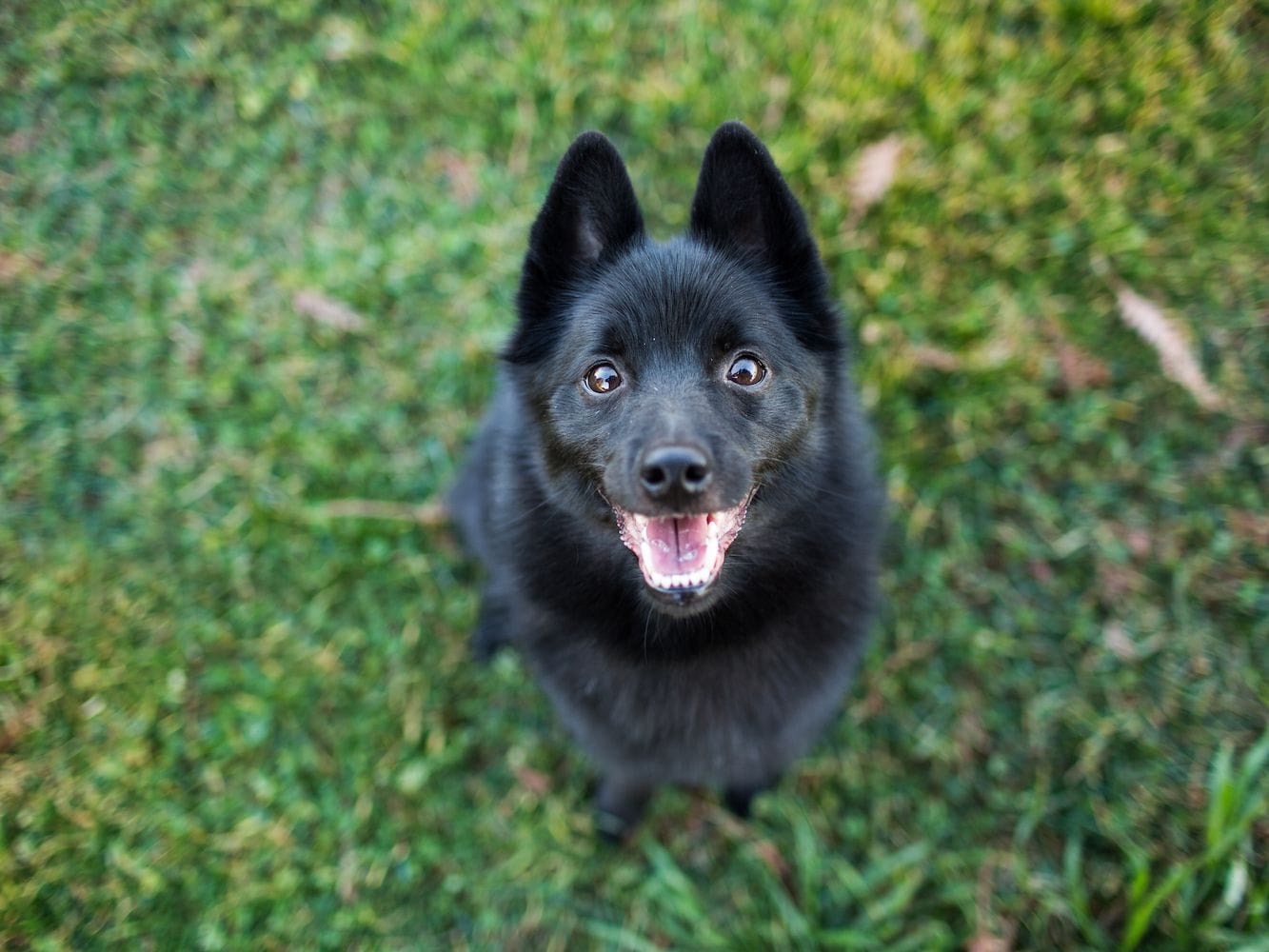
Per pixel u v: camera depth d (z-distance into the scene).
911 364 0.61
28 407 0.61
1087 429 0.60
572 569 0.44
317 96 0.65
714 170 0.42
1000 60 0.64
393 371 0.63
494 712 0.59
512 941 0.55
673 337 0.40
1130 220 0.62
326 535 0.60
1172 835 0.54
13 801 0.54
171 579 0.59
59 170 0.64
